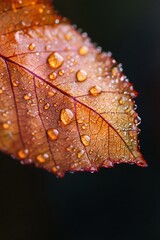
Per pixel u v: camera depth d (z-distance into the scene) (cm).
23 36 13
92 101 13
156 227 42
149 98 46
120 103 13
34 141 13
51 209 43
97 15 46
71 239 42
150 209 43
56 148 13
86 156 12
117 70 13
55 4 43
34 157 13
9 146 13
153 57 47
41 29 14
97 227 43
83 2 45
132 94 13
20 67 13
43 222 41
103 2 47
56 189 43
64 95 13
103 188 44
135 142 12
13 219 39
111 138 12
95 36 45
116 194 44
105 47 45
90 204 44
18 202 40
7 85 13
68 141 13
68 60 13
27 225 40
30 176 41
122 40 47
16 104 13
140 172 45
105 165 12
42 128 13
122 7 48
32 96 13
